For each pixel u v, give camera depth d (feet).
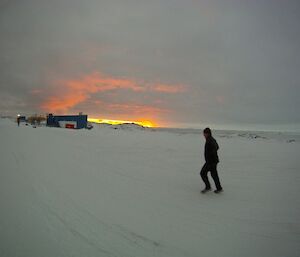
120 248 12.71
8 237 13.21
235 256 12.25
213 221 16.48
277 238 14.16
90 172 30.32
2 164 31.48
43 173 27.94
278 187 24.80
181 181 27.37
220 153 53.16
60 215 16.44
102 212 17.43
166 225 15.71
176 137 106.01
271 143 87.20
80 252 12.13
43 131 111.55
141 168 34.50
